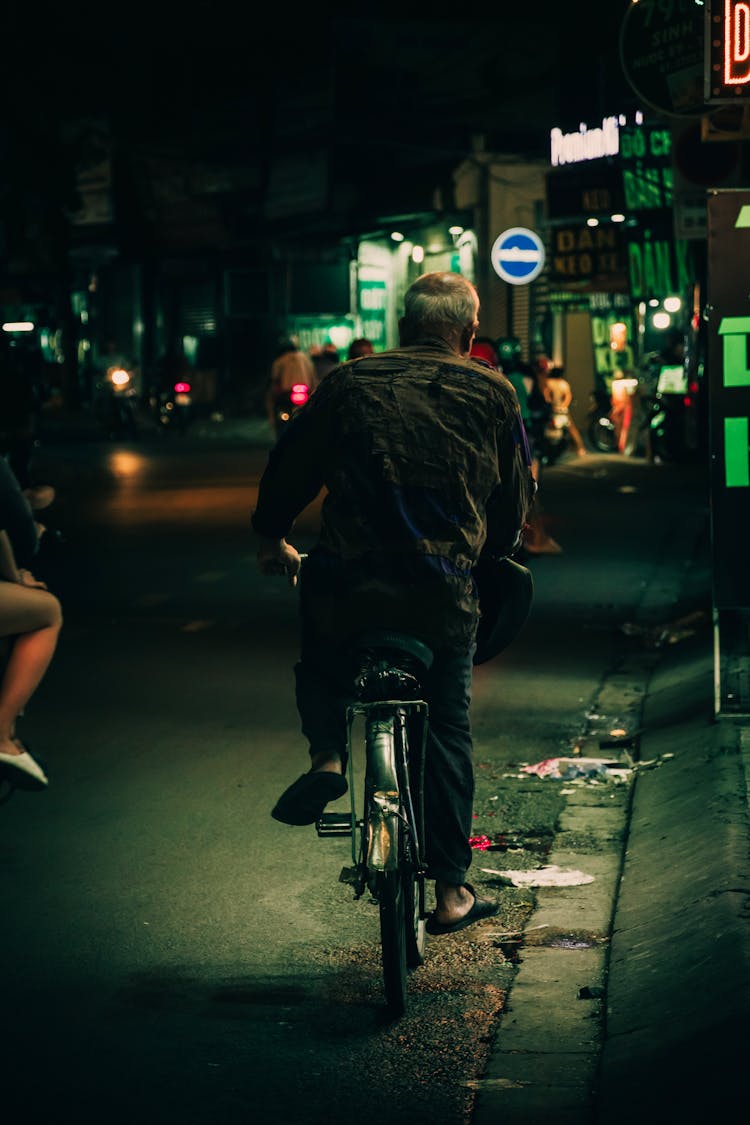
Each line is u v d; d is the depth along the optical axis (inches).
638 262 1083.9
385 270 1659.7
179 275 1895.9
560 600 508.7
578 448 1099.9
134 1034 182.4
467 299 199.6
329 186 1583.4
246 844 255.4
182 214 1900.8
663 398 1033.5
